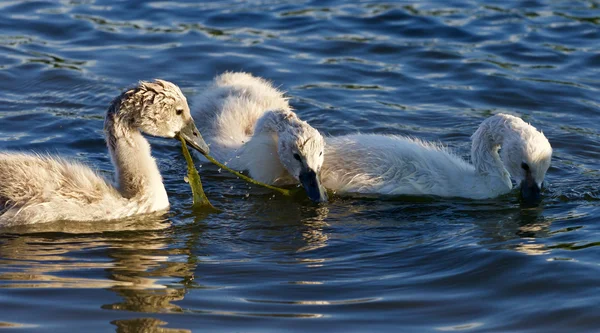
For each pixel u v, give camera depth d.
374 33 20.73
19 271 10.96
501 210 13.57
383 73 19.02
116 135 13.19
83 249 11.75
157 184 13.43
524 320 9.89
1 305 10.04
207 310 10.08
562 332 9.64
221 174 15.26
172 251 11.83
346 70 19.12
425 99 18.02
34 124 16.53
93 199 12.76
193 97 17.89
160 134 13.34
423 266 11.36
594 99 17.83
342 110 17.53
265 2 22.34
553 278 10.78
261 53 19.75
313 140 13.97
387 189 14.10
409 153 14.39
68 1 22.00
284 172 14.69
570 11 21.81
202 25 21.00
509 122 14.21
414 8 21.95
